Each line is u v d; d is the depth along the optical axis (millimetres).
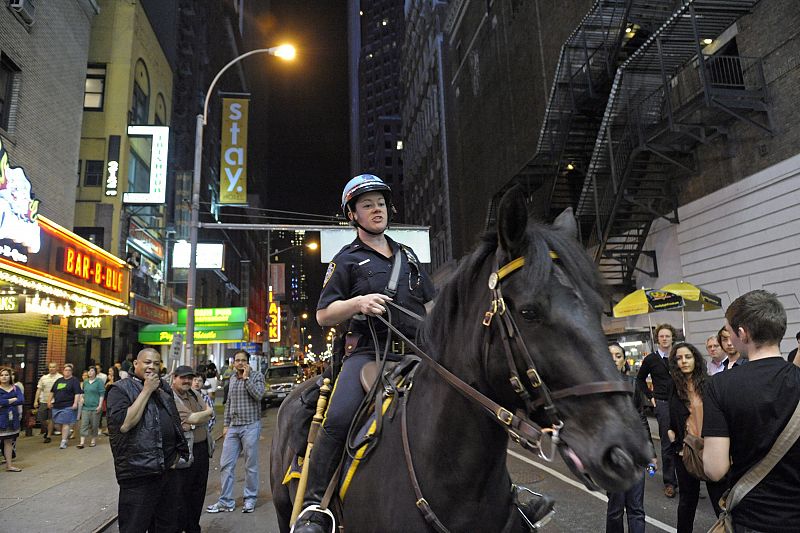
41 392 14406
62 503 7707
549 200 21359
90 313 18266
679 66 15992
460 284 2049
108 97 24172
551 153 21000
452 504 2043
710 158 14852
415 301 2762
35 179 15680
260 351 48656
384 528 2150
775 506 2326
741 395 2438
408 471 2168
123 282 18641
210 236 47562
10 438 10133
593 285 1705
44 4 16250
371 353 2707
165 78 31047
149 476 4645
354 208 2791
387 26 136125
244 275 65125
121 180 23453
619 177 16438
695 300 11109
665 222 16547
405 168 59719
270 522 6934
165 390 5102
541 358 1605
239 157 24469
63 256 14086
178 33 35844
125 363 18906
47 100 16344
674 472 7410
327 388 2742
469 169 36875
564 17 22812
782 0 12719
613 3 17969
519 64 28031
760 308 2547
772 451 2332
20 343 16281
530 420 1692
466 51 38156
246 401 7707
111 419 4652
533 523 2342
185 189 32594
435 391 2178
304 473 2555
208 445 6145
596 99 19109
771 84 12992
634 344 17250
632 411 1501
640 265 17516
